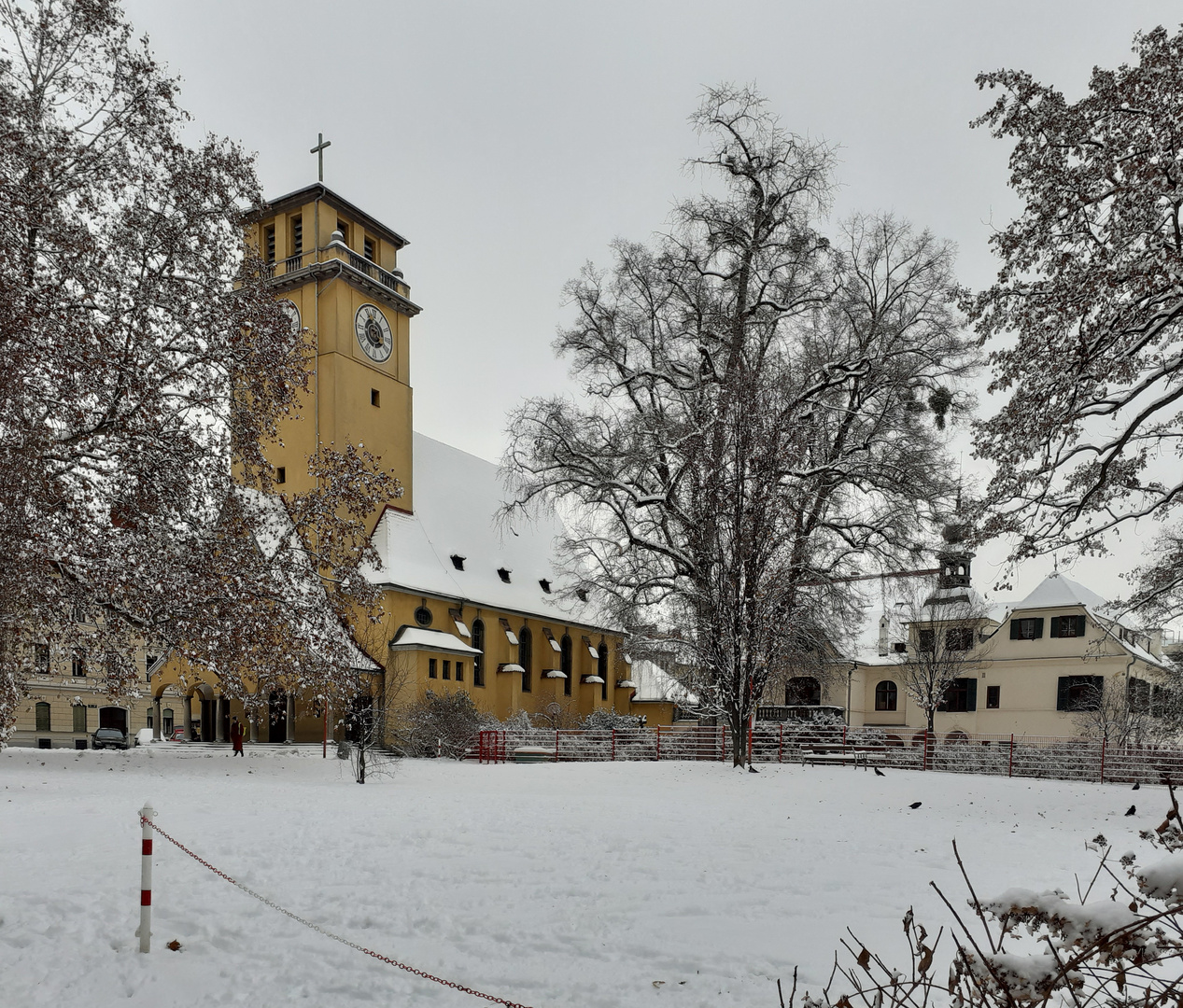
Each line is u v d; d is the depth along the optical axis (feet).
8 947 20.68
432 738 116.88
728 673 85.56
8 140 57.36
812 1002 11.00
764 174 102.53
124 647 75.10
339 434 143.33
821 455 101.19
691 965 19.77
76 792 53.36
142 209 70.85
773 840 38.88
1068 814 52.80
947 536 92.17
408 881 28.17
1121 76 45.01
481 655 157.89
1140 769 80.89
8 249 55.62
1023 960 8.84
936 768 92.63
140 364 65.46
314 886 27.30
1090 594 146.51
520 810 48.93
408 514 159.43
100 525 69.21
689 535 92.27
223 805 47.78
